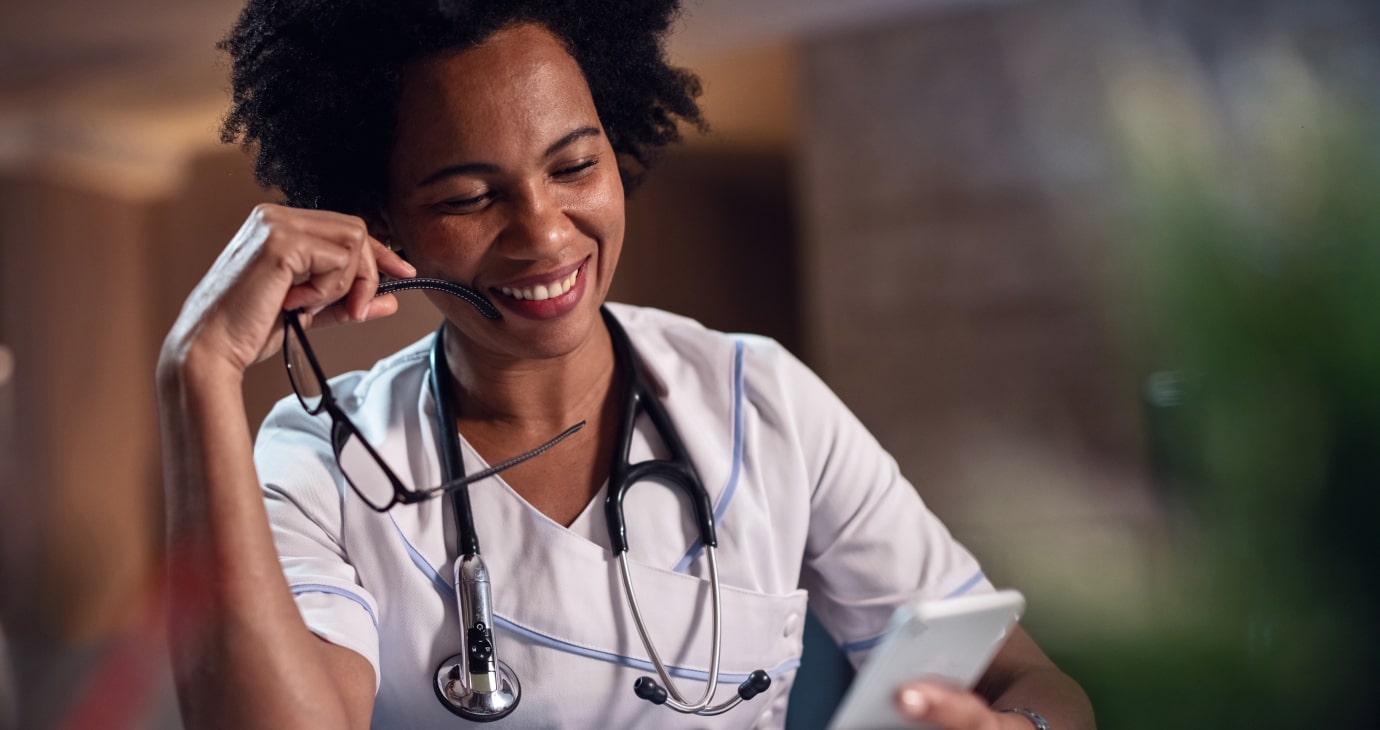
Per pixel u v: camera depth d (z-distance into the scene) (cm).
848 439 111
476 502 99
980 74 455
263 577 82
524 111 89
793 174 737
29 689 252
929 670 76
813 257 484
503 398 101
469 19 88
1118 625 105
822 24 474
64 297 609
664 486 102
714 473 103
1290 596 97
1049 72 442
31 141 584
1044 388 445
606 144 95
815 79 484
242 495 82
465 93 89
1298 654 96
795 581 106
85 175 619
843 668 121
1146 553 109
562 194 91
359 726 88
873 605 110
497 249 91
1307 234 101
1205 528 102
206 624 80
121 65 509
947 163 462
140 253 659
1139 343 423
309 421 104
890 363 470
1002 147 452
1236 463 98
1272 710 97
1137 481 423
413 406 104
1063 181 441
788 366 112
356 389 109
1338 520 96
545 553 97
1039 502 435
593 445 103
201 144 644
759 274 811
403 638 97
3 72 513
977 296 456
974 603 73
